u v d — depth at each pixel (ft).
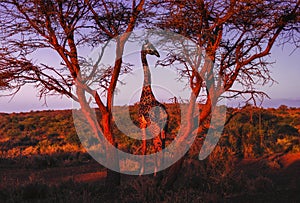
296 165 41.37
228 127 57.41
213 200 25.25
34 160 55.26
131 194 27.37
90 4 28.84
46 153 67.82
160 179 29.68
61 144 81.66
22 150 76.38
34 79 29.78
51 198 26.73
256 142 53.62
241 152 51.96
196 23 27.53
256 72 30.22
